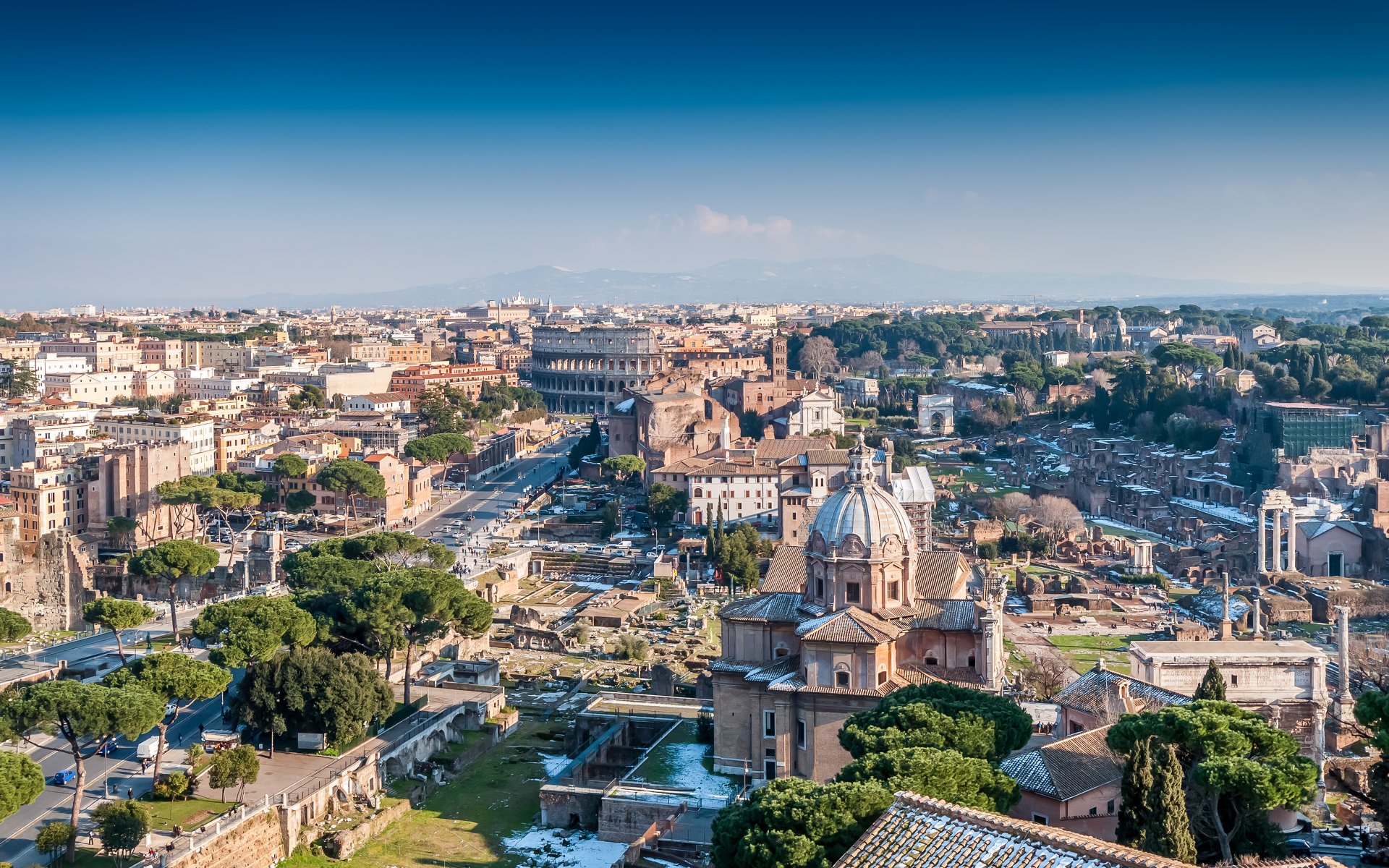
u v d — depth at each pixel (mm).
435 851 176750
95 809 167000
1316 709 198875
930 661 186875
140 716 162875
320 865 171000
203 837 159250
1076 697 182375
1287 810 155125
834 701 178250
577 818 184375
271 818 170875
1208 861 138125
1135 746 136125
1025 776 153250
